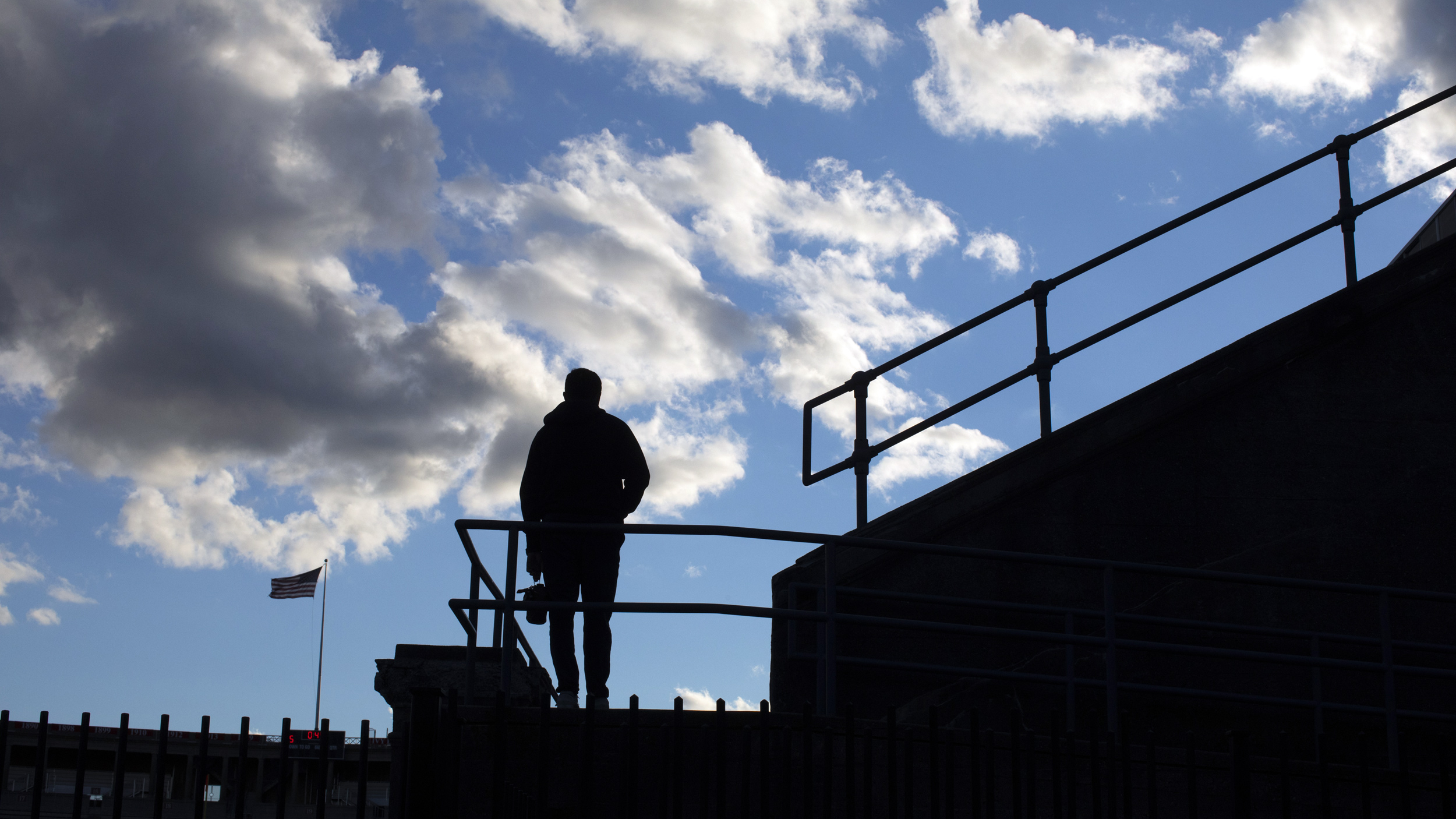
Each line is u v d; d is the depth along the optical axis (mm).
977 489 8188
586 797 4512
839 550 7961
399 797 5945
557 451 6711
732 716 5711
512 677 6684
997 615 7902
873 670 7680
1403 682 7938
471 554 6406
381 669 6484
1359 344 8672
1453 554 8234
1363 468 8383
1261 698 7043
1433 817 6320
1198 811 6102
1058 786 4988
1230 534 8188
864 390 8883
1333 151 9227
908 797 5047
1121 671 7824
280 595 32562
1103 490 8234
